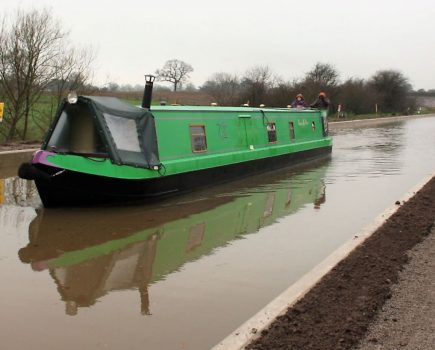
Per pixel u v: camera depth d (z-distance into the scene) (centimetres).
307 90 4916
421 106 9662
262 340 450
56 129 1051
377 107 6800
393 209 932
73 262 720
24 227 893
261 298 586
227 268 692
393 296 557
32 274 669
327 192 1249
